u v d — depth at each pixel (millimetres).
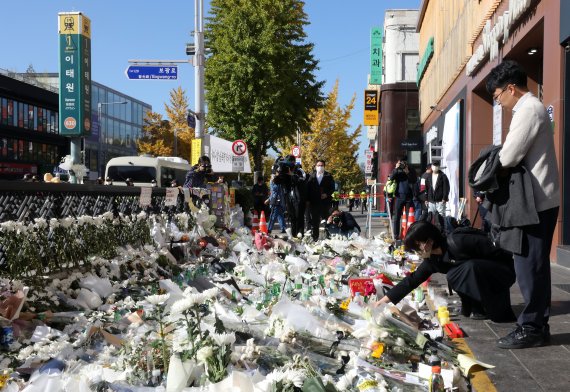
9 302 4082
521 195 4570
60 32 25000
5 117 57312
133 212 7902
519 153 4484
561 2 9453
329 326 4465
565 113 9594
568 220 9766
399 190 15477
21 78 67375
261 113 30047
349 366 3717
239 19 30266
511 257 5711
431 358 3609
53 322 4445
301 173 14789
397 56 49875
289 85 30500
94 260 5852
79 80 25219
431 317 5816
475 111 18141
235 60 30344
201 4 18719
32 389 2883
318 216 14047
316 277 6852
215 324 3693
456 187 20500
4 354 3648
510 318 5750
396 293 5289
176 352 3287
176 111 62906
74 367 3375
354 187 69062
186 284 6184
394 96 43531
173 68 16984
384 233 13211
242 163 20688
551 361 4410
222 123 31297
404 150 38250
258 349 3592
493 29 14281
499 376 4082
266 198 20656
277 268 7105
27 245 4910
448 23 23656
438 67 27516
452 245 5594
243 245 9359
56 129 68188
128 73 17141
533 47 12750
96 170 76375
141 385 3215
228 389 2785
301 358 3557
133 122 92625
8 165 58000
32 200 5332
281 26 30516
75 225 5758
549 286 4785
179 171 29828
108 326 4359
